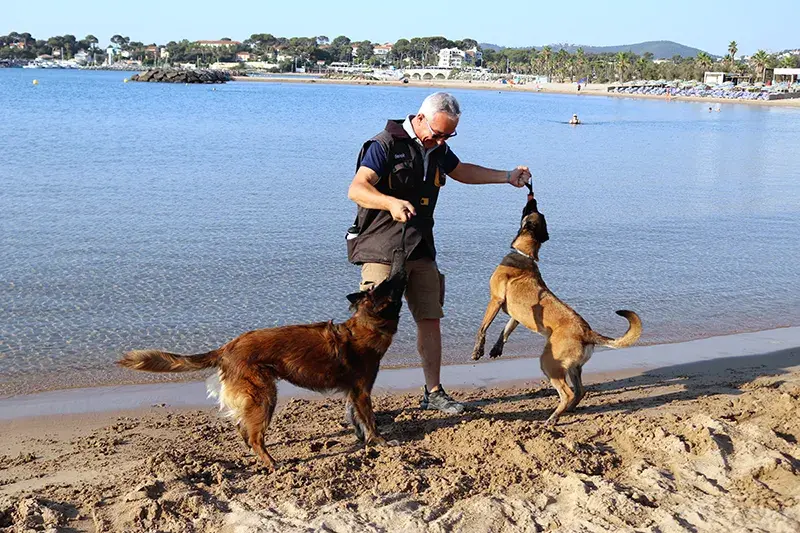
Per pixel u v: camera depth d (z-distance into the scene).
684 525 4.04
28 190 18.53
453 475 4.79
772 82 159.38
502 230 15.17
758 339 8.96
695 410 6.14
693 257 13.41
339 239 13.73
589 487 4.52
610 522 4.12
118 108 59.34
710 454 4.99
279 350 5.00
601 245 14.21
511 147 35.94
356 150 31.25
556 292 10.77
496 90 167.38
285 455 5.31
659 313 9.95
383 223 5.69
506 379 7.47
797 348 8.60
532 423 5.69
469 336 8.85
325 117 54.31
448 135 5.59
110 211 15.98
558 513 4.28
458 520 4.15
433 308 5.95
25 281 10.46
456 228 15.29
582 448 5.18
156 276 10.91
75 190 18.77
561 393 6.07
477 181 6.20
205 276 10.98
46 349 7.97
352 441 5.59
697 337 9.01
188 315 9.19
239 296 10.02
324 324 5.20
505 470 4.86
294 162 26.20
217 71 171.75
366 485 4.70
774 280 11.89
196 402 6.73
